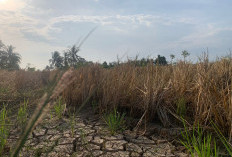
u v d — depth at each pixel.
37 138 2.79
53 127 3.22
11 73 8.07
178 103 3.38
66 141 2.68
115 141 2.71
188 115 3.24
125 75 4.36
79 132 3.01
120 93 3.83
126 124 3.32
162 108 3.36
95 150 2.45
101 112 3.82
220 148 2.32
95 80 4.54
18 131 2.94
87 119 3.65
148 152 2.42
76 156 2.28
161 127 3.11
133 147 2.54
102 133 2.98
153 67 4.44
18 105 4.25
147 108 3.27
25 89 6.28
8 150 2.36
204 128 2.61
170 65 5.12
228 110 2.54
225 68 3.71
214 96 2.75
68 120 3.58
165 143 2.67
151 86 3.38
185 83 3.56
